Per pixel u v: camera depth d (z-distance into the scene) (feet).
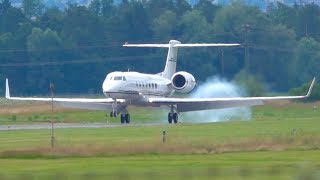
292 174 368.07
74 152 456.04
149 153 458.50
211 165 405.18
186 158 436.76
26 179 363.56
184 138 529.04
